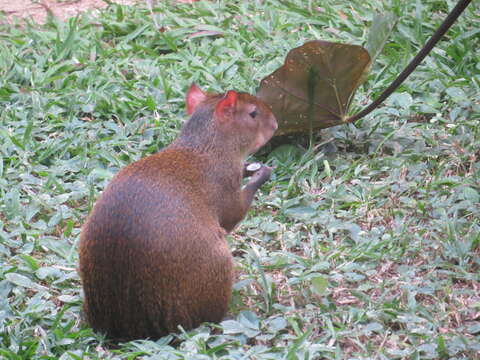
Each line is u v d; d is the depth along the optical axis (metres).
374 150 12.33
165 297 8.27
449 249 10.05
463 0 10.88
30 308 9.15
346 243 10.59
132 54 14.91
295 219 11.02
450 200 11.02
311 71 11.60
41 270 9.84
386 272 9.91
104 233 8.30
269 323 8.84
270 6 16.20
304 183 11.66
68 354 8.23
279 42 14.80
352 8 15.90
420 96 13.40
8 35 15.58
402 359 8.33
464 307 9.16
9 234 10.59
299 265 9.93
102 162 12.05
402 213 10.95
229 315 9.20
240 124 9.67
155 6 16.42
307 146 12.64
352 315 8.93
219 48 14.79
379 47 12.10
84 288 8.53
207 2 16.25
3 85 13.77
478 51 14.69
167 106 13.34
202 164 9.31
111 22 15.63
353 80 11.73
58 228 10.91
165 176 8.70
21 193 11.52
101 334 8.64
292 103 11.94
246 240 10.69
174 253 8.25
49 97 13.48
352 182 11.67
